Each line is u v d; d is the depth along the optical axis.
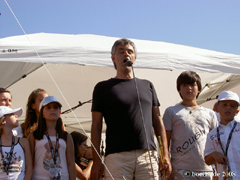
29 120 3.06
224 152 2.77
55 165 2.51
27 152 2.50
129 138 2.65
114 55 3.00
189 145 3.04
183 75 3.26
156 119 2.93
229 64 3.62
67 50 3.18
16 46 3.06
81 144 3.42
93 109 2.82
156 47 3.88
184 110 3.17
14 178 2.38
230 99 2.83
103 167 2.76
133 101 2.74
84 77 4.51
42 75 4.38
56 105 2.64
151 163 2.58
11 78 4.11
